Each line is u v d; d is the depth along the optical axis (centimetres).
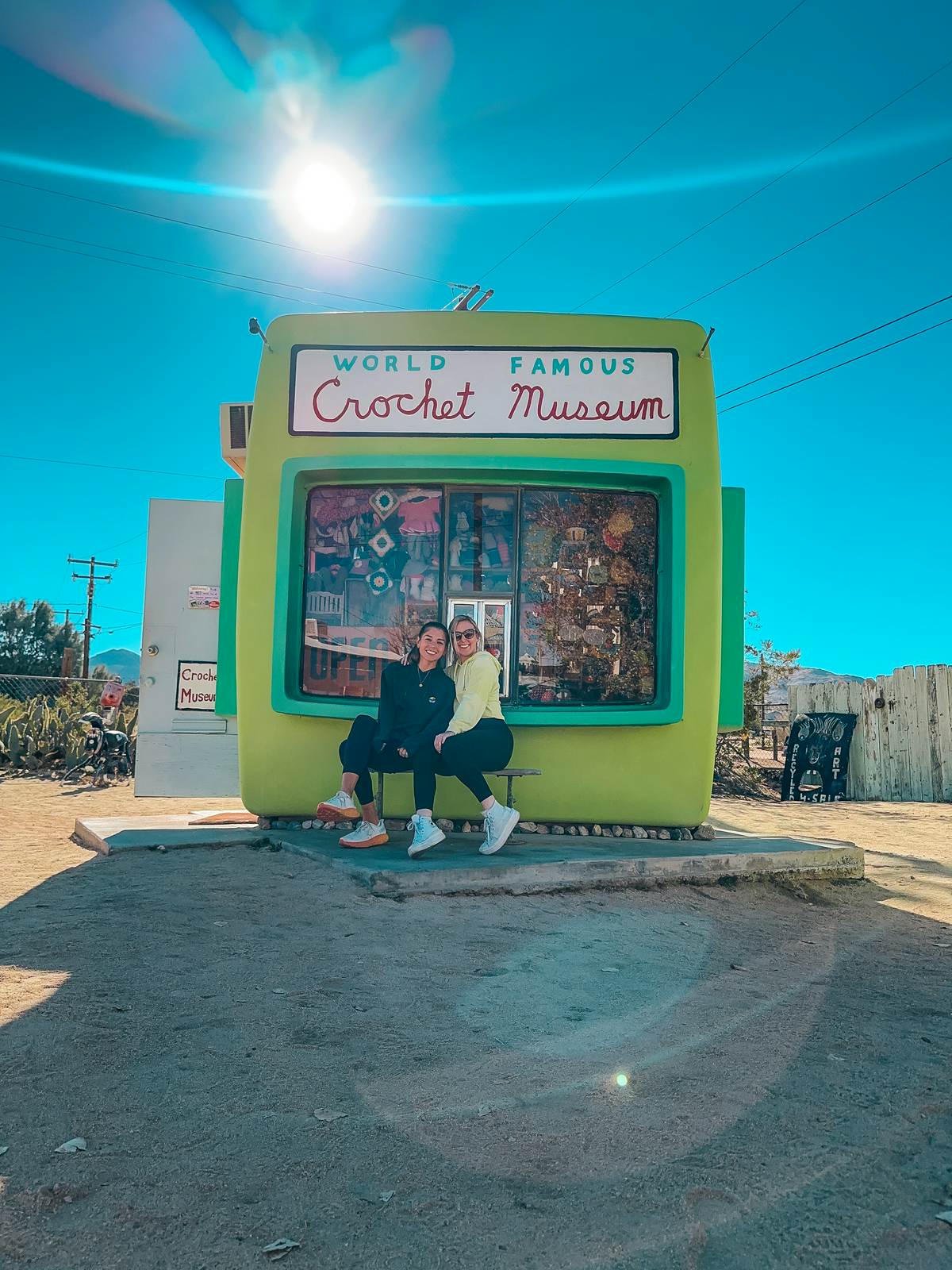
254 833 625
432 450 659
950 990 396
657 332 671
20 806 948
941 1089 290
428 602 668
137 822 697
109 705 1280
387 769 571
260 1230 203
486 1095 271
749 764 1744
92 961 368
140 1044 295
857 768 1547
